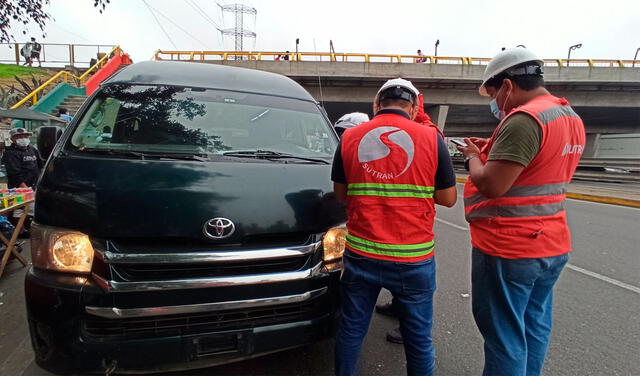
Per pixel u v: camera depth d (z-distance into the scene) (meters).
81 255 1.80
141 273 1.81
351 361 1.91
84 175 1.95
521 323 1.79
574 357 2.57
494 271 1.77
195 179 2.01
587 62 20.80
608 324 3.02
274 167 2.27
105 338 1.78
